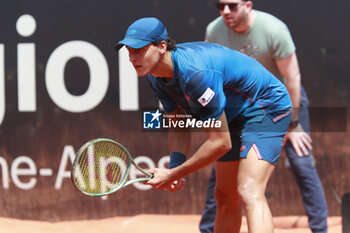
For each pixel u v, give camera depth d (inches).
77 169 358.6
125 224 629.9
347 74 605.0
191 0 628.1
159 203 651.5
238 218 425.7
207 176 642.2
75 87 658.8
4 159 679.1
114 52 648.4
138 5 641.6
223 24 517.3
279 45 495.8
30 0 665.0
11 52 671.1
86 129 657.6
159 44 335.3
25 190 676.1
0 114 676.1
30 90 668.7
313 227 542.9
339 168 617.6
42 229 627.2
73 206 665.6
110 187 366.0
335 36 604.4
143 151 645.3
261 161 366.9
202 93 337.1
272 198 632.4
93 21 652.1
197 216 643.5
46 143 668.1
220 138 349.1
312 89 611.5
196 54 342.6
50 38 662.5
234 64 361.1
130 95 645.3
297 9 607.8
